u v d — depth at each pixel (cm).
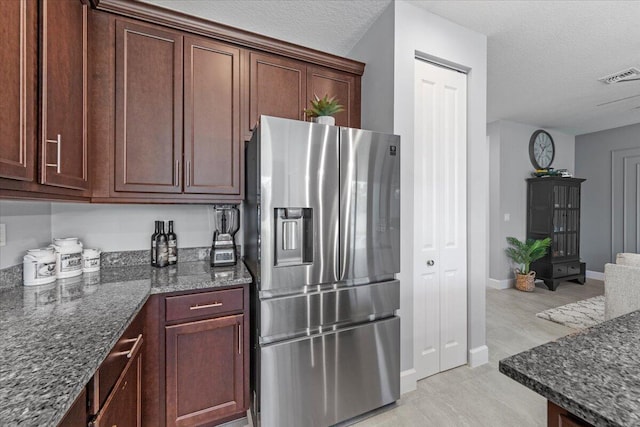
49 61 111
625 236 467
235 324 157
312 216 152
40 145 107
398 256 176
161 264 188
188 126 173
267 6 191
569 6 194
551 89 329
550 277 421
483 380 206
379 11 196
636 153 456
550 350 71
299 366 150
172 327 144
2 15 88
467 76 224
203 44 176
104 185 155
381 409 176
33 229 157
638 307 224
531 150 462
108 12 155
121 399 105
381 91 199
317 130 152
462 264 223
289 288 150
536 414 172
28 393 61
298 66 202
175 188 171
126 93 159
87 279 157
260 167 141
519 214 452
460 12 200
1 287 134
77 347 82
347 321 164
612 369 62
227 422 162
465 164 224
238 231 219
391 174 173
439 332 213
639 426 45
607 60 266
